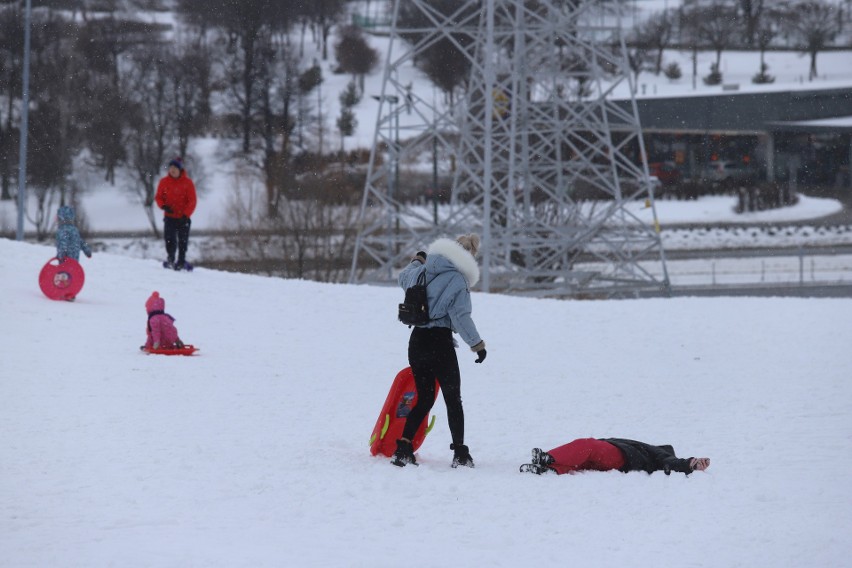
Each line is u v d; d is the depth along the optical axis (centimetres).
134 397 2962
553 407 3130
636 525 1794
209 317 4662
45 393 2931
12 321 4094
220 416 2783
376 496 1992
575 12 10869
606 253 15725
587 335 4638
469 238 2381
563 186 11788
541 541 1697
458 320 2288
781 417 2941
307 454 2356
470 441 2642
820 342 4378
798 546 1658
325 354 3994
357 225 15038
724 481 2119
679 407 3136
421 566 1531
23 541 1602
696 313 5244
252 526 1752
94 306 4600
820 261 14788
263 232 15088
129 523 1734
